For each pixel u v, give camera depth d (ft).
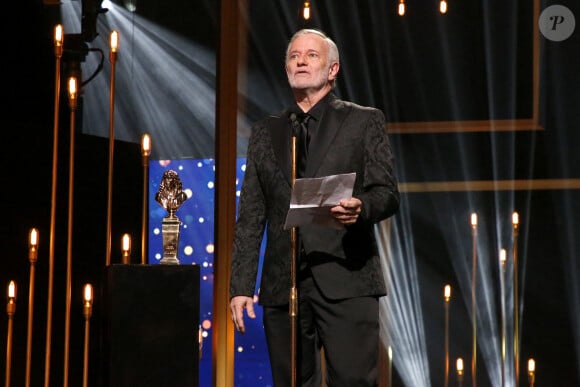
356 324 23.12
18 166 37.52
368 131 23.93
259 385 43.14
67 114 40.09
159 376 25.75
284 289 23.75
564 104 45.01
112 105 30.76
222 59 40.96
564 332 44.96
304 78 23.99
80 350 38.86
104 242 40.32
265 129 24.99
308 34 24.36
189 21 47.14
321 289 23.00
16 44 38.45
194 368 26.04
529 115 45.24
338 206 21.71
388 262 46.26
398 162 46.37
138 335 25.66
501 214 45.68
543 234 45.32
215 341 39.42
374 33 46.16
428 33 45.83
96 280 39.78
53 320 37.93
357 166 23.76
